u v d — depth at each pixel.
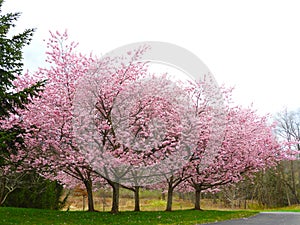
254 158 23.84
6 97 13.98
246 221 17.70
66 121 17.42
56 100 17.33
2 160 15.06
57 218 15.86
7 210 17.47
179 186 26.95
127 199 41.12
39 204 24.61
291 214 24.36
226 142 22.45
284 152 25.41
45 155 18.89
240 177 25.53
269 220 18.41
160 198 42.31
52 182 24.95
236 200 50.75
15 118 16.92
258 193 51.53
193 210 24.00
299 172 50.53
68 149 17.55
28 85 18.58
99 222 15.32
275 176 49.25
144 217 17.70
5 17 15.55
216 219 18.52
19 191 24.83
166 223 15.80
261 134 25.27
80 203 40.25
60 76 17.92
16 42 15.38
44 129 17.23
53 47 18.27
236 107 25.62
